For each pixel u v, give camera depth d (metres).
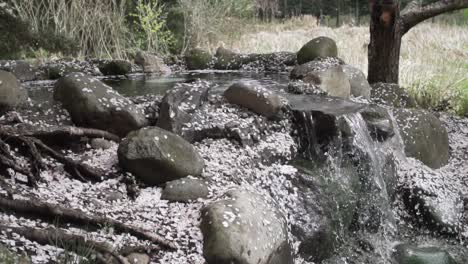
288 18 19.00
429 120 5.68
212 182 3.57
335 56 7.46
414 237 4.68
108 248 2.70
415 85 7.45
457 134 6.27
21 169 3.25
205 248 2.90
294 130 4.53
